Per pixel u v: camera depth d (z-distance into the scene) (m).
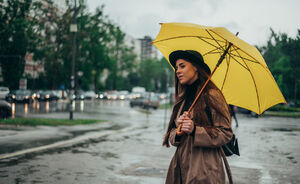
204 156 2.59
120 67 92.50
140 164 7.38
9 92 37.66
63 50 53.44
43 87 64.44
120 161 7.65
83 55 56.16
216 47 2.91
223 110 2.56
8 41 51.88
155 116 27.41
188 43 3.02
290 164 7.85
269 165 7.69
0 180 5.70
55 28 53.31
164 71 126.88
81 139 11.16
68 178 5.97
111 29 59.66
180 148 2.73
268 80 2.78
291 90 48.62
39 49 53.69
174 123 2.88
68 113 25.83
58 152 8.53
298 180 6.28
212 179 2.55
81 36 52.81
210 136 2.49
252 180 6.23
